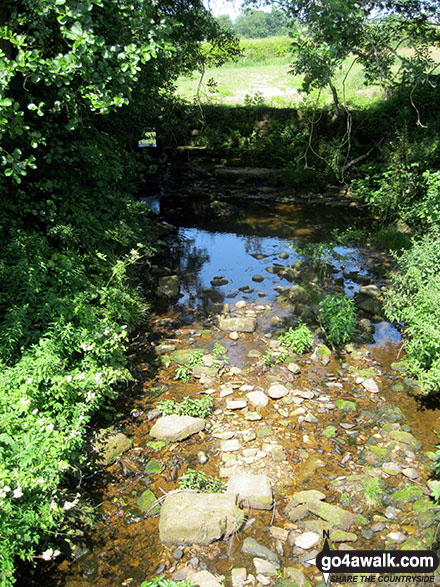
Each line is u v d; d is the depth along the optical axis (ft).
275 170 44.19
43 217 19.08
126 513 11.72
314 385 16.84
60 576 10.16
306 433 14.48
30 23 15.58
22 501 9.93
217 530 10.87
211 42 40.75
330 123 43.73
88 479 12.67
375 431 14.57
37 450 10.52
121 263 19.81
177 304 22.74
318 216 36.45
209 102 49.57
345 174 41.70
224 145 46.96
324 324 20.44
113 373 14.35
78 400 13.44
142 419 14.99
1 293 14.92
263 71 69.00
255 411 15.39
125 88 15.93
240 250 30.01
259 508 11.84
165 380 16.97
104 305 18.88
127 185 29.48
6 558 8.87
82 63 14.53
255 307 22.33
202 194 42.09
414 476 12.75
